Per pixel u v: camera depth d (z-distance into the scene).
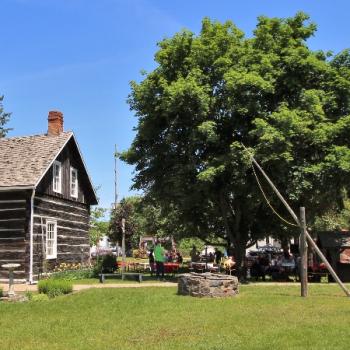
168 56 22.91
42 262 23.80
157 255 24.52
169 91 20.77
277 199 22.67
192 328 11.05
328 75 22.66
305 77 22.33
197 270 27.77
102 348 9.42
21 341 10.25
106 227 42.91
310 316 12.22
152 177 24.55
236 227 24.47
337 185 21.47
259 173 21.52
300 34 23.73
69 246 27.88
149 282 22.12
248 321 11.67
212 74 22.05
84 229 30.66
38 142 26.86
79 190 30.06
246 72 21.39
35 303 15.30
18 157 25.48
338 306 13.74
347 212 39.66
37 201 23.86
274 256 32.19
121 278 24.06
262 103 21.58
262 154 20.03
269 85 20.59
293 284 20.59
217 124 22.14
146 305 14.51
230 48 22.34
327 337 9.80
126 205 53.94
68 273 24.73
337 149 20.42
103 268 27.78
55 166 26.64
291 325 11.09
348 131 21.14
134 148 24.66
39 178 23.16
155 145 24.11
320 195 22.17
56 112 28.19
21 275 22.55
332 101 22.05
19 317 13.11
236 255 24.50
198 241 47.25
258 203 23.67
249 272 26.02
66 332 11.04
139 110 23.66
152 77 22.86
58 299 16.03
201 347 9.23
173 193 23.05
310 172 20.38
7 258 22.86
